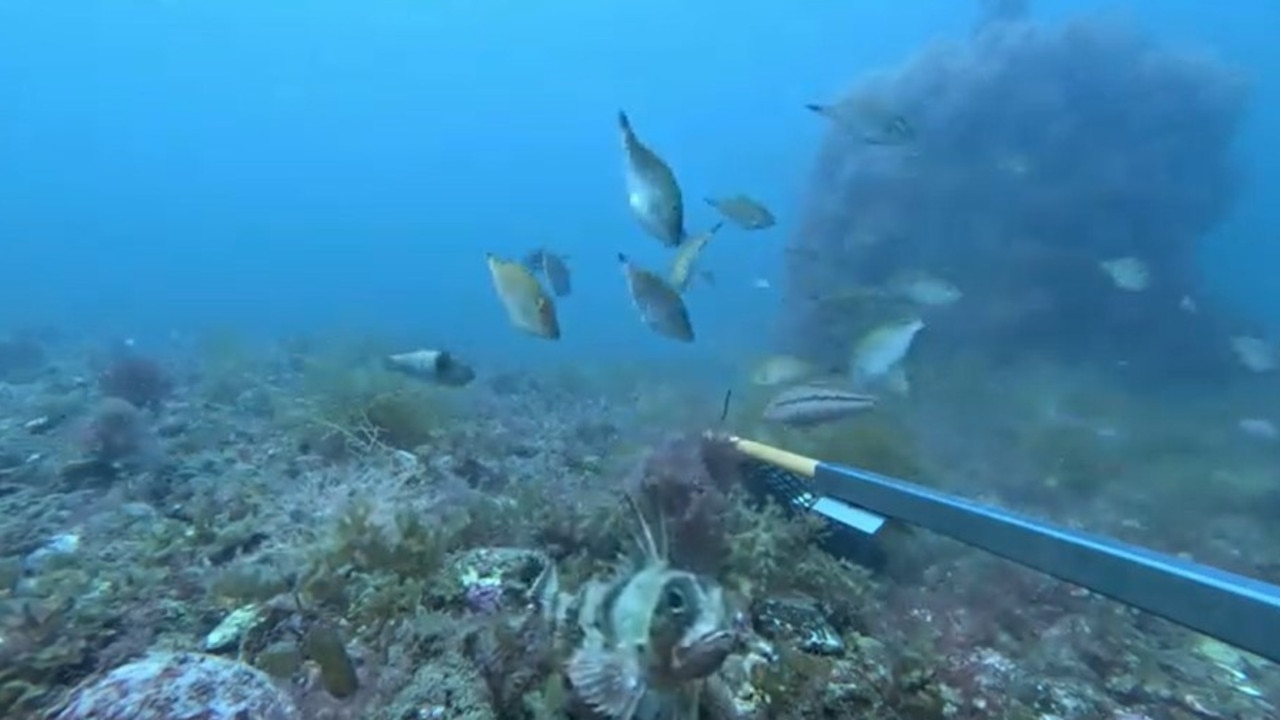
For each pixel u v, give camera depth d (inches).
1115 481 350.9
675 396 446.0
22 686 126.4
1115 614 197.3
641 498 184.7
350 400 279.0
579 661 96.3
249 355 492.1
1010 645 177.9
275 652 128.3
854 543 197.0
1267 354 482.9
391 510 183.2
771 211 257.3
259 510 204.8
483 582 151.9
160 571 166.7
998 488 325.4
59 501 221.3
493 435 306.7
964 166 598.5
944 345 560.4
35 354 530.3
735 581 164.7
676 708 101.3
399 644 132.6
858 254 619.5
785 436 263.9
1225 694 170.6
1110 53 595.8
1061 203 578.2
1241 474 366.3
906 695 134.9
